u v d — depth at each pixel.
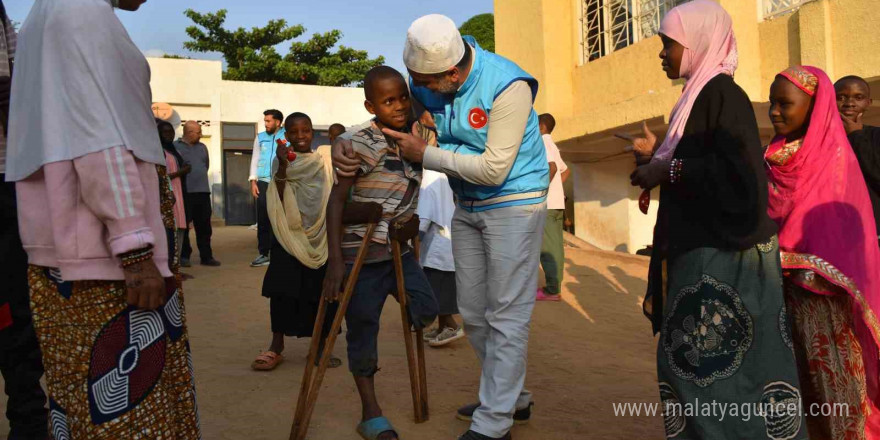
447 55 2.84
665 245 2.74
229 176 19.75
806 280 2.77
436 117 3.19
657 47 9.71
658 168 2.62
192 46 25.97
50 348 2.13
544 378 4.31
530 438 3.29
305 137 4.46
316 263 4.25
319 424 3.50
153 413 2.17
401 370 4.50
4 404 3.72
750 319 2.51
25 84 2.19
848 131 3.72
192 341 5.21
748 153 2.46
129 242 2.02
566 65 11.74
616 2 10.72
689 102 2.67
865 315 2.75
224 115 19.39
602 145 11.59
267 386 4.10
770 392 2.49
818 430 2.87
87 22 2.04
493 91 2.96
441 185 4.98
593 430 3.40
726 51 2.71
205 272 8.41
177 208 7.50
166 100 18.88
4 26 2.82
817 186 2.82
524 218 3.12
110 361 2.10
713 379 2.52
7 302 2.79
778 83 2.91
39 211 2.16
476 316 3.33
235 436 3.30
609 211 12.30
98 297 2.10
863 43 7.38
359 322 3.29
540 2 11.61
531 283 3.17
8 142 2.25
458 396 3.97
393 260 3.32
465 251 3.32
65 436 2.12
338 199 3.17
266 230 8.87
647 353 5.00
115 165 2.01
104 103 2.03
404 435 3.37
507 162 2.95
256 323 5.85
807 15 7.90
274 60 25.50
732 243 2.50
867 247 2.84
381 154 3.21
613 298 7.14
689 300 2.59
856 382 2.79
